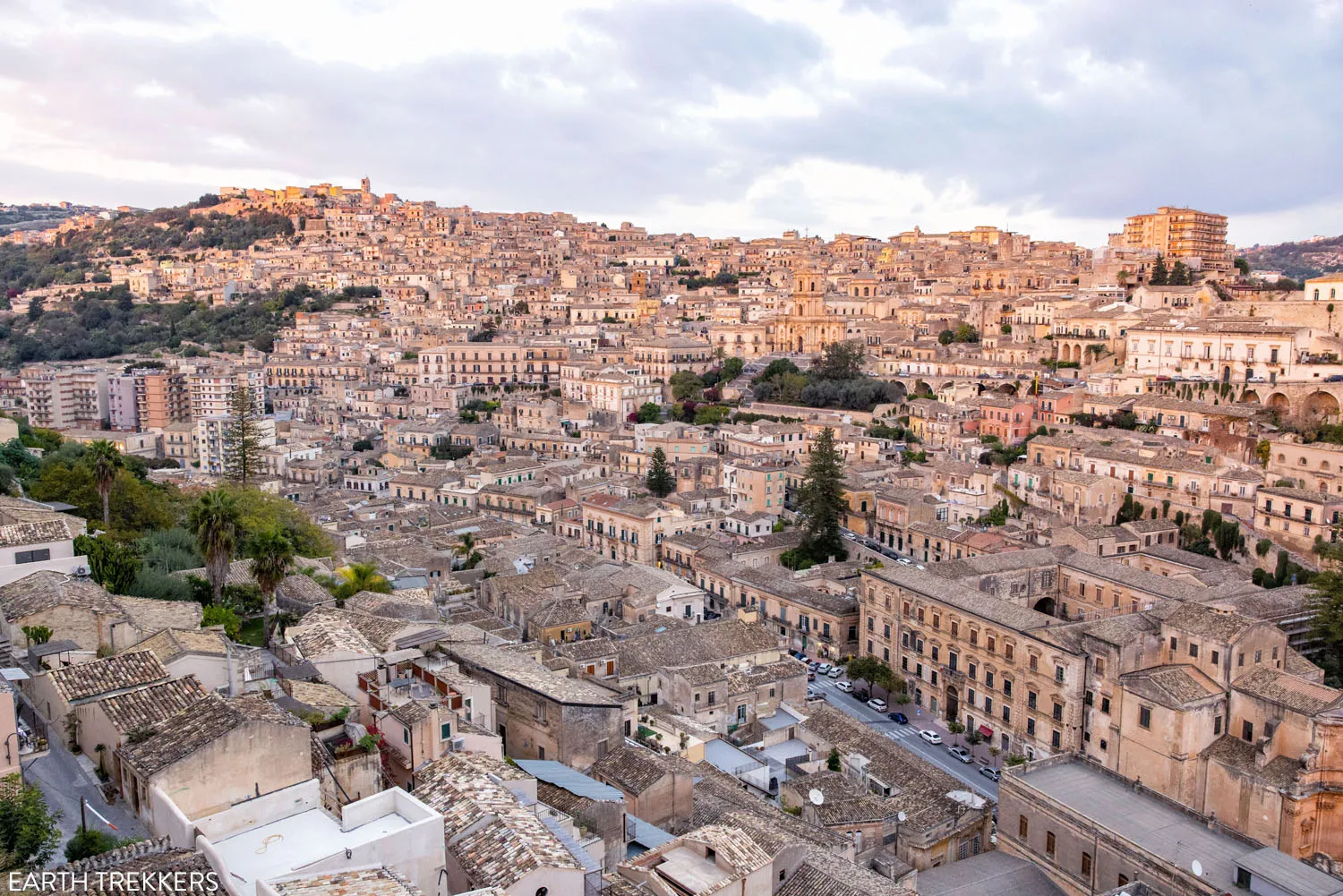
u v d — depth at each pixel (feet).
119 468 450.71
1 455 465.47
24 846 146.72
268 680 219.00
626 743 282.77
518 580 472.03
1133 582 488.44
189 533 392.06
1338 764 316.60
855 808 298.56
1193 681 363.35
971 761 427.74
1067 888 288.92
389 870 139.74
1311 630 439.63
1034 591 521.65
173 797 153.17
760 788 322.75
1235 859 266.98
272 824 157.69
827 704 414.41
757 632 424.87
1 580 272.31
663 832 230.07
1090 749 397.80
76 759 182.09
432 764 196.24
